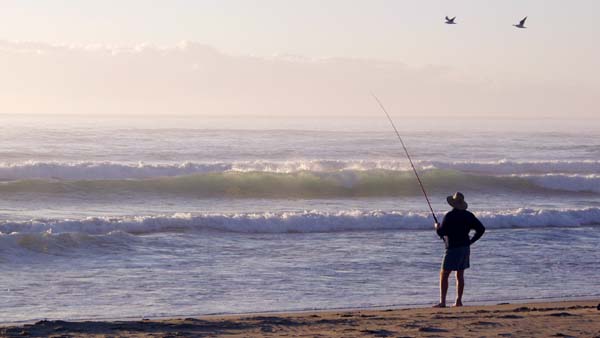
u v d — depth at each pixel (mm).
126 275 33125
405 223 49844
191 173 77750
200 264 36031
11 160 90250
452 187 75688
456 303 27828
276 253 39312
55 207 59750
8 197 62500
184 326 21375
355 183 72875
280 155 103688
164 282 31953
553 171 90125
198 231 45219
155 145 113438
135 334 20109
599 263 38156
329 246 41719
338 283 32375
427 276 34156
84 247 38250
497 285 32656
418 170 76312
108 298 28922
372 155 107750
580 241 45000
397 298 29750
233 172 71562
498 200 70312
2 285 30625
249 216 47562
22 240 37250
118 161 91688
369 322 22141
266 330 20766
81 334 20109
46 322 21859
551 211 53094
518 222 51562
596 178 77812
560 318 22406
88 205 61188
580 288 32375
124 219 45375
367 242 43281
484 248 41844
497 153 117688
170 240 41844
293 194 70688
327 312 26375
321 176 72750
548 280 33906
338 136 151750
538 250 41500
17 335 19875
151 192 67375
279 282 32375
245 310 27266
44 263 35000
